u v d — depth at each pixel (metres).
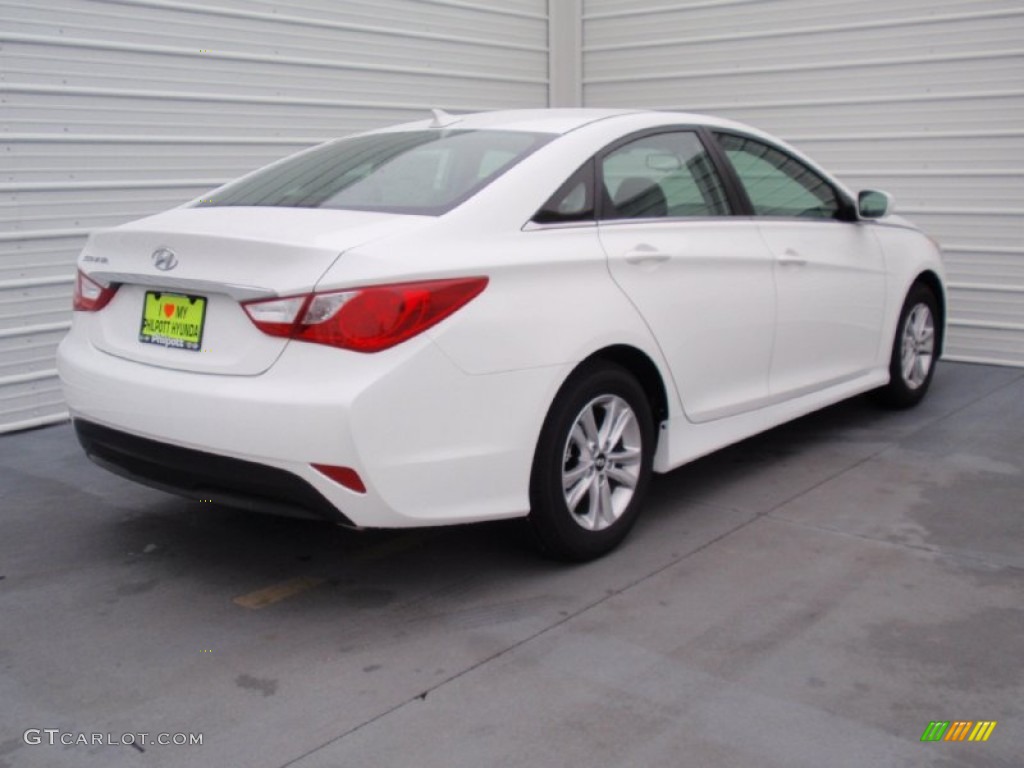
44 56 5.75
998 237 7.31
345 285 3.14
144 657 3.24
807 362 5.03
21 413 5.84
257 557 4.02
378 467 3.16
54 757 2.70
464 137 4.14
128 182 6.21
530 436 3.52
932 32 7.34
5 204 5.66
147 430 3.44
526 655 3.21
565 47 9.07
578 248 3.74
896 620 3.40
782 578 3.75
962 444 5.41
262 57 6.82
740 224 4.57
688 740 2.73
